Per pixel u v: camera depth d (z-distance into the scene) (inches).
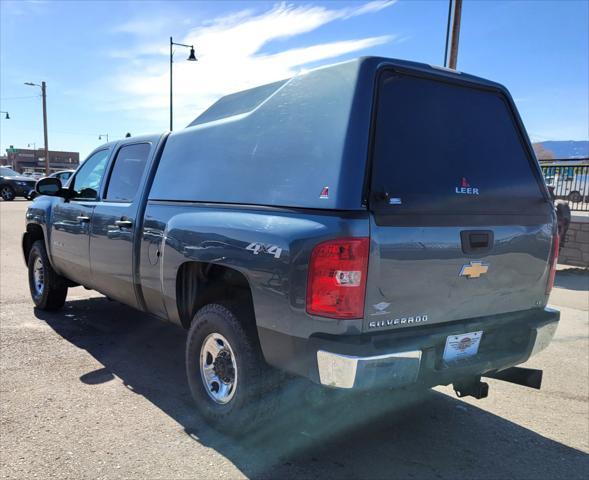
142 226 160.4
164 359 186.5
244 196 124.3
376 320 105.5
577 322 255.9
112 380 165.9
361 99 108.4
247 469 118.1
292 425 136.6
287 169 115.7
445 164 120.6
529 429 144.6
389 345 104.4
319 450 128.2
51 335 209.9
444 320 117.2
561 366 196.2
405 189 110.7
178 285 143.6
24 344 197.5
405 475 118.6
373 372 101.3
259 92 140.7
